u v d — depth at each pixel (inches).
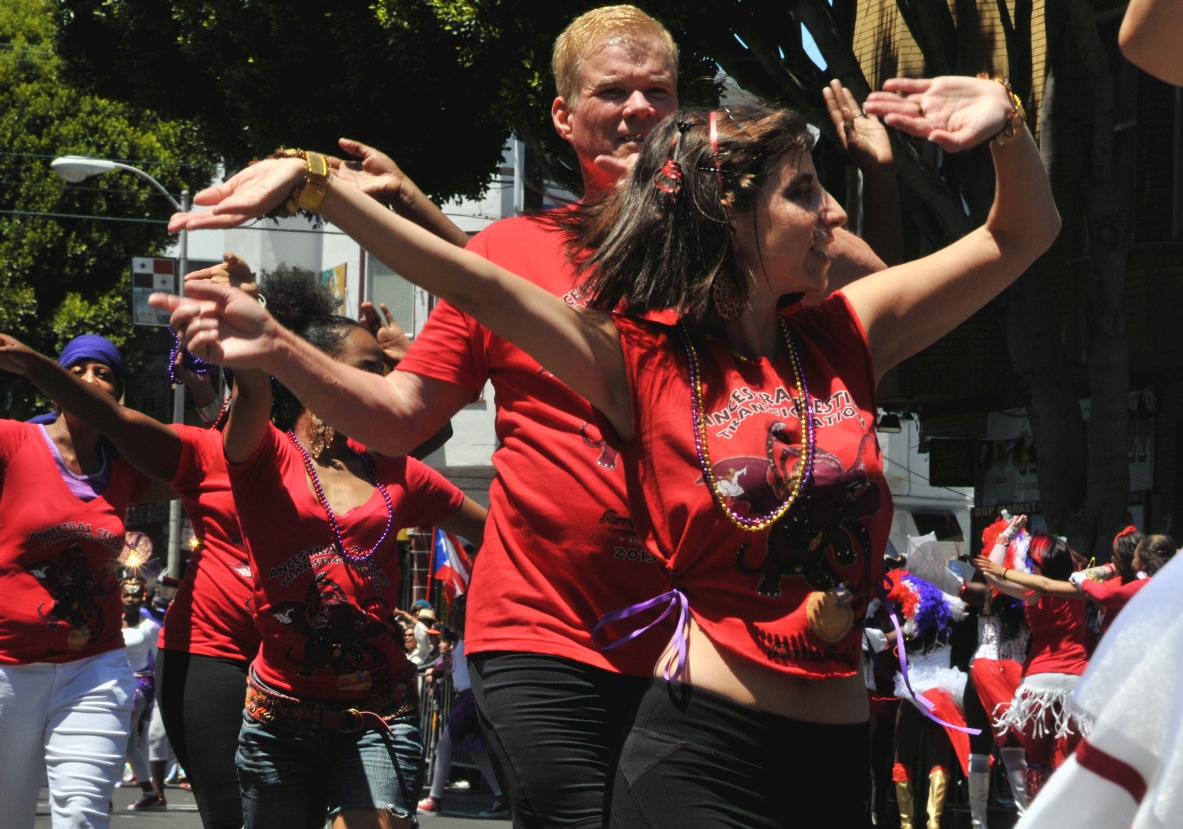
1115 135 679.7
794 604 116.8
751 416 118.6
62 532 250.1
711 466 117.3
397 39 642.2
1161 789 82.7
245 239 1492.4
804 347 123.5
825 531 117.6
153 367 1520.7
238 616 226.2
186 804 671.8
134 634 649.0
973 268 129.4
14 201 1537.9
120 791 745.0
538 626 144.0
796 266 121.3
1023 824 87.5
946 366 772.6
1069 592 442.0
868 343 125.7
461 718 653.3
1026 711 450.9
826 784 118.0
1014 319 590.9
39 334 1507.1
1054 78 676.1
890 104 125.4
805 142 121.9
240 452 202.8
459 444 1254.9
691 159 120.7
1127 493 568.7
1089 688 86.4
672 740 116.3
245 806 210.4
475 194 741.3
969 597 530.0
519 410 146.9
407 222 116.0
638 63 162.1
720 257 120.3
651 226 121.4
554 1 597.0
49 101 1549.0
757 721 115.8
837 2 626.2
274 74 708.7
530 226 152.9
